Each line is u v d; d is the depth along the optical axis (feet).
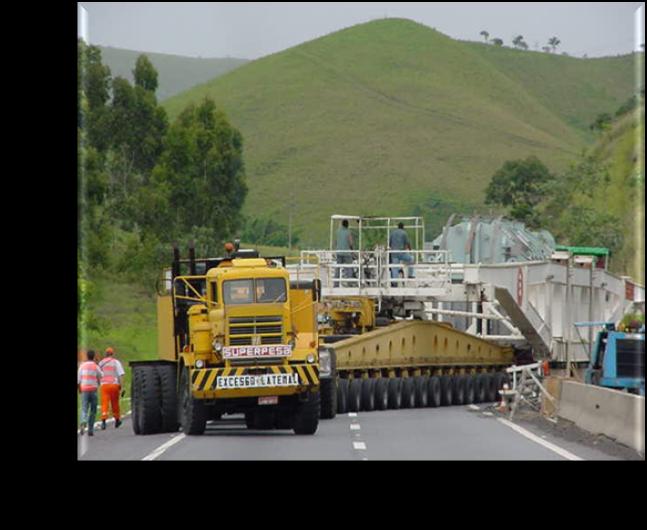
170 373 119.65
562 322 189.67
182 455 90.94
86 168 270.46
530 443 102.47
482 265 177.17
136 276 276.41
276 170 469.16
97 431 132.87
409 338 171.94
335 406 141.59
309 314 115.34
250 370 111.96
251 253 122.52
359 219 180.75
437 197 458.09
